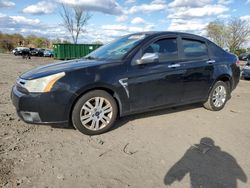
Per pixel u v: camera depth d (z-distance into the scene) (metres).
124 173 3.30
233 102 7.23
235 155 3.91
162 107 5.08
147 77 4.68
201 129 4.89
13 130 4.47
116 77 4.37
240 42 42.88
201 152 3.96
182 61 5.21
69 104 4.07
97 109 4.34
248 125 5.25
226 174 3.38
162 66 4.88
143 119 5.25
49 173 3.22
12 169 3.26
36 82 4.00
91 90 4.24
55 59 35.81
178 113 5.75
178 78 5.10
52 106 3.98
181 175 3.31
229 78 6.11
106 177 3.20
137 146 4.06
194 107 6.29
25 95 4.00
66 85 4.02
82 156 3.67
